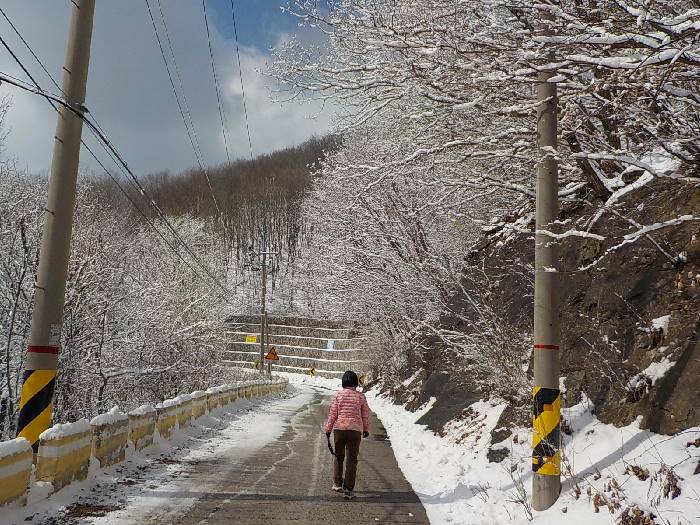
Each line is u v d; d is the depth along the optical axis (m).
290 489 7.14
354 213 18.31
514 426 8.47
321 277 28.44
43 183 17.78
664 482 4.75
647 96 5.39
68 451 6.11
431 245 17.58
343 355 60.06
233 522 5.50
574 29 5.05
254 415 18.56
